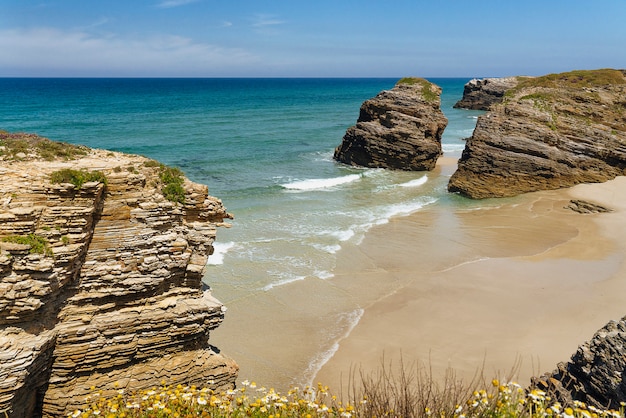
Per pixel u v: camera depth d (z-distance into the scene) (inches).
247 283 971.9
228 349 753.0
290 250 1147.3
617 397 427.2
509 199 1712.6
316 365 717.9
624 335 462.3
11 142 541.0
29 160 510.6
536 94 2060.8
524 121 1887.3
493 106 2026.3
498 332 813.9
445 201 1684.3
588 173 1882.4
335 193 1718.8
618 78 2305.6
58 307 481.1
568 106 2015.3
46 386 487.8
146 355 534.6
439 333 811.4
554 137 1849.2
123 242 509.4
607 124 1990.7
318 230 1296.8
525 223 1423.5
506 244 1242.6
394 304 912.9
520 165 1795.0
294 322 840.3
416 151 2140.7
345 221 1387.8
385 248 1188.5
